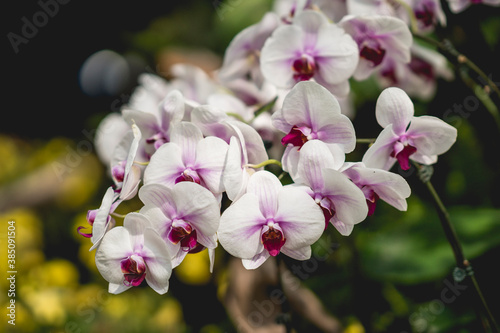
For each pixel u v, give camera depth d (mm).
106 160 924
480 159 1040
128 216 642
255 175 644
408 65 904
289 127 678
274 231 644
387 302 1026
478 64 894
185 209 640
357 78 779
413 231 944
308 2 792
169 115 702
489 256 901
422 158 704
